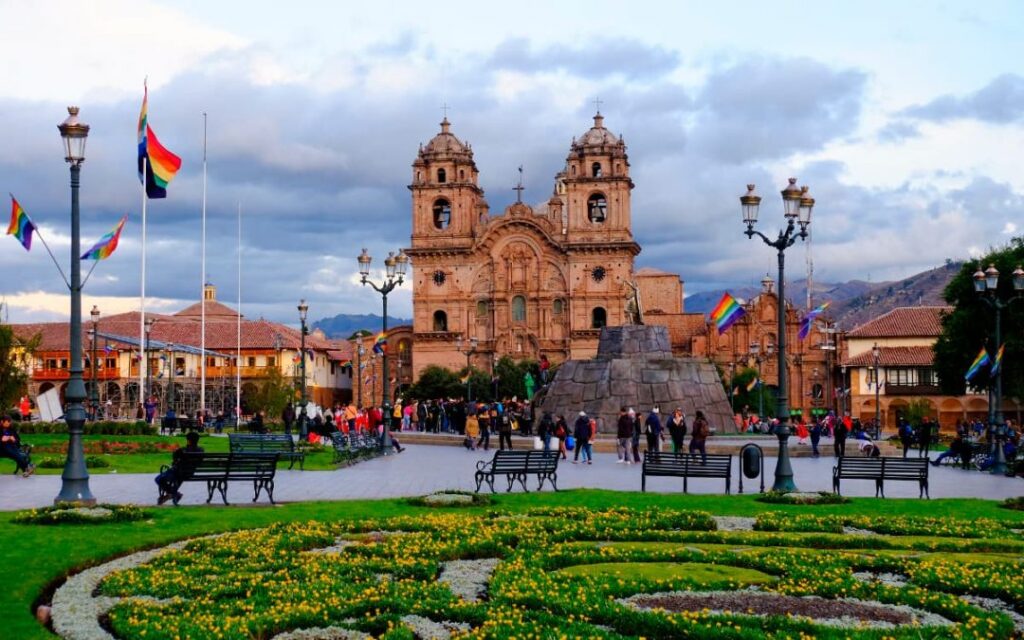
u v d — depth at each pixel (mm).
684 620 16031
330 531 24797
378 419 75000
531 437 65875
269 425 85562
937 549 23578
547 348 145625
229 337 140625
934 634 15617
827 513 29484
